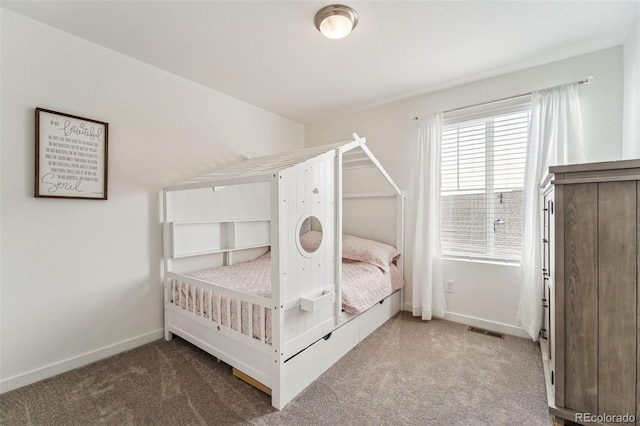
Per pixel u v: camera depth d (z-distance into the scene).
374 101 3.38
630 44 2.07
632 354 1.33
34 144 1.95
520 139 2.70
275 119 3.78
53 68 2.02
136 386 1.89
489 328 2.80
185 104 2.80
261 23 1.96
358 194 3.54
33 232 1.95
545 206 2.16
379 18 1.90
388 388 1.87
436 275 3.02
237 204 3.27
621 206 1.34
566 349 1.47
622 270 1.34
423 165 3.07
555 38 2.14
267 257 3.46
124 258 2.40
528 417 1.61
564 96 2.35
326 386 1.89
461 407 1.69
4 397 1.78
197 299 2.29
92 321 2.22
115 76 2.33
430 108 3.15
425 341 2.54
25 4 1.78
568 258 1.46
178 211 2.73
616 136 2.23
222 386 1.88
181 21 1.94
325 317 2.04
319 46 2.24
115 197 2.34
